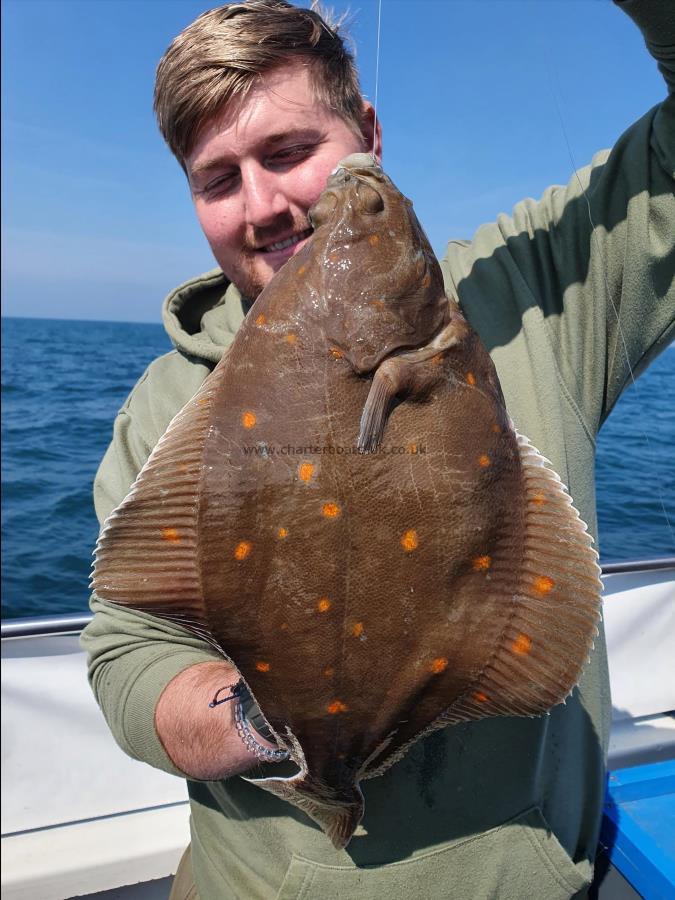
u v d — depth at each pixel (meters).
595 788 0.56
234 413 0.39
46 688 0.81
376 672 0.40
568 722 0.53
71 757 0.81
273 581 0.39
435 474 0.39
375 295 0.40
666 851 0.57
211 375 0.41
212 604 0.40
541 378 0.53
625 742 0.85
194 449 0.40
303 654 0.39
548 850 0.50
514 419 0.54
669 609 0.92
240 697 0.46
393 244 0.41
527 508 0.42
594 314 0.55
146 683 0.50
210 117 0.51
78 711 0.82
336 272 0.40
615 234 0.54
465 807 0.49
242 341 0.41
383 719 0.41
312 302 0.40
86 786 0.81
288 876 0.49
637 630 0.91
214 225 0.56
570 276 0.56
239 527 0.39
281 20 0.51
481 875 0.49
